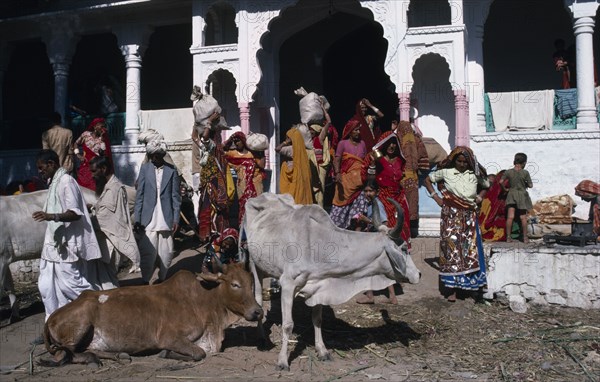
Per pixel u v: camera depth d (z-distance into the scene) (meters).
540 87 12.29
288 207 5.75
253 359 5.53
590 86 9.94
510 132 10.26
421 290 7.44
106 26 12.77
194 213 10.41
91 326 5.46
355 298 7.20
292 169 6.89
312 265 5.34
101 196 6.52
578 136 9.88
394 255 5.23
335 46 13.48
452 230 7.11
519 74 12.40
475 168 7.12
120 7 12.20
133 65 12.60
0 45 13.77
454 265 7.06
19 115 15.79
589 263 7.03
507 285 7.27
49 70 15.62
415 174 8.32
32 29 13.40
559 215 9.47
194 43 11.38
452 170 7.21
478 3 10.66
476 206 7.21
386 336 6.24
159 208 7.21
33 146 13.73
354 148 7.46
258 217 5.80
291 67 13.32
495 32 12.51
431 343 6.09
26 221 6.59
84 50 15.38
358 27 12.91
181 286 5.72
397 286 7.57
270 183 11.67
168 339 5.49
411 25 10.92
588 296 7.02
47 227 6.14
